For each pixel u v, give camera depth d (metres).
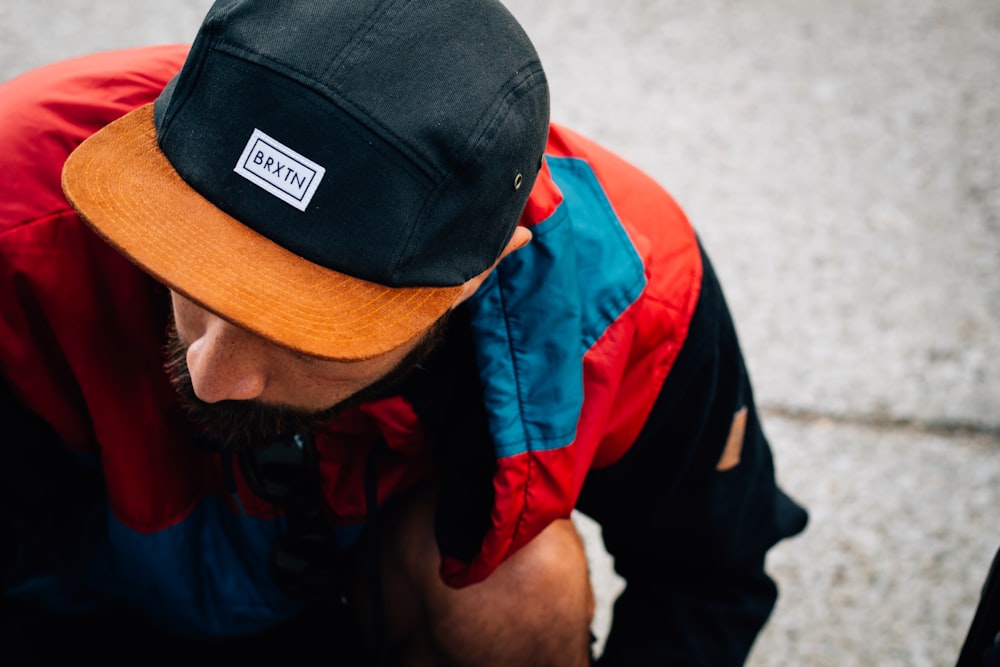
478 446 0.86
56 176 0.82
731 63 2.48
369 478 0.93
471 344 0.85
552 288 0.81
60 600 1.08
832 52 2.53
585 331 0.84
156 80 0.88
